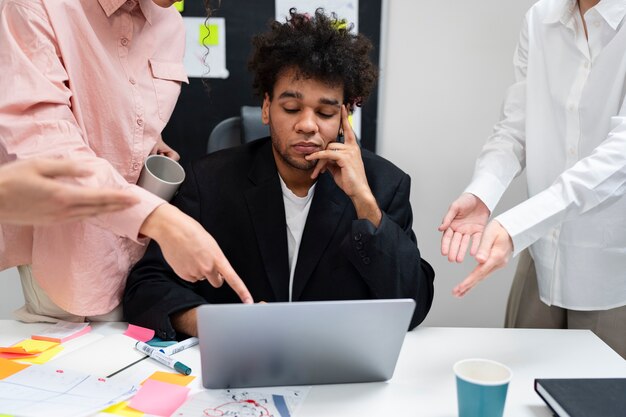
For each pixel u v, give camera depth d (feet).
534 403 2.88
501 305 7.19
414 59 6.63
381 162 4.39
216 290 4.02
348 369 2.96
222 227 4.05
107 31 3.86
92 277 3.72
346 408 2.80
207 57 6.56
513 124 4.96
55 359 3.22
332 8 6.44
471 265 7.06
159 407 2.74
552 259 4.58
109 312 3.96
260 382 2.95
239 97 6.65
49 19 3.49
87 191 2.24
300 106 3.78
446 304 7.22
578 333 3.78
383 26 6.47
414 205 7.00
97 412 2.70
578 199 3.53
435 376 3.15
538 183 4.77
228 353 2.77
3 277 6.61
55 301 3.77
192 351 3.39
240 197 4.06
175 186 4.05
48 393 2.79
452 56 6.61
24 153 3.21
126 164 3.97
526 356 3.42
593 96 4.34
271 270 3.93
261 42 4.07
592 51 4.37
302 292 3.94
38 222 2.32
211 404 2.78
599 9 4.19
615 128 3.80
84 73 3.76
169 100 4.25
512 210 3.48
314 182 4.10
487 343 3.60
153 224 2.91
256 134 5.08
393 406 2.83
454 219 4.12
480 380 2.69
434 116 6.77
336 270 3.95
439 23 6.54
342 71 3.76
